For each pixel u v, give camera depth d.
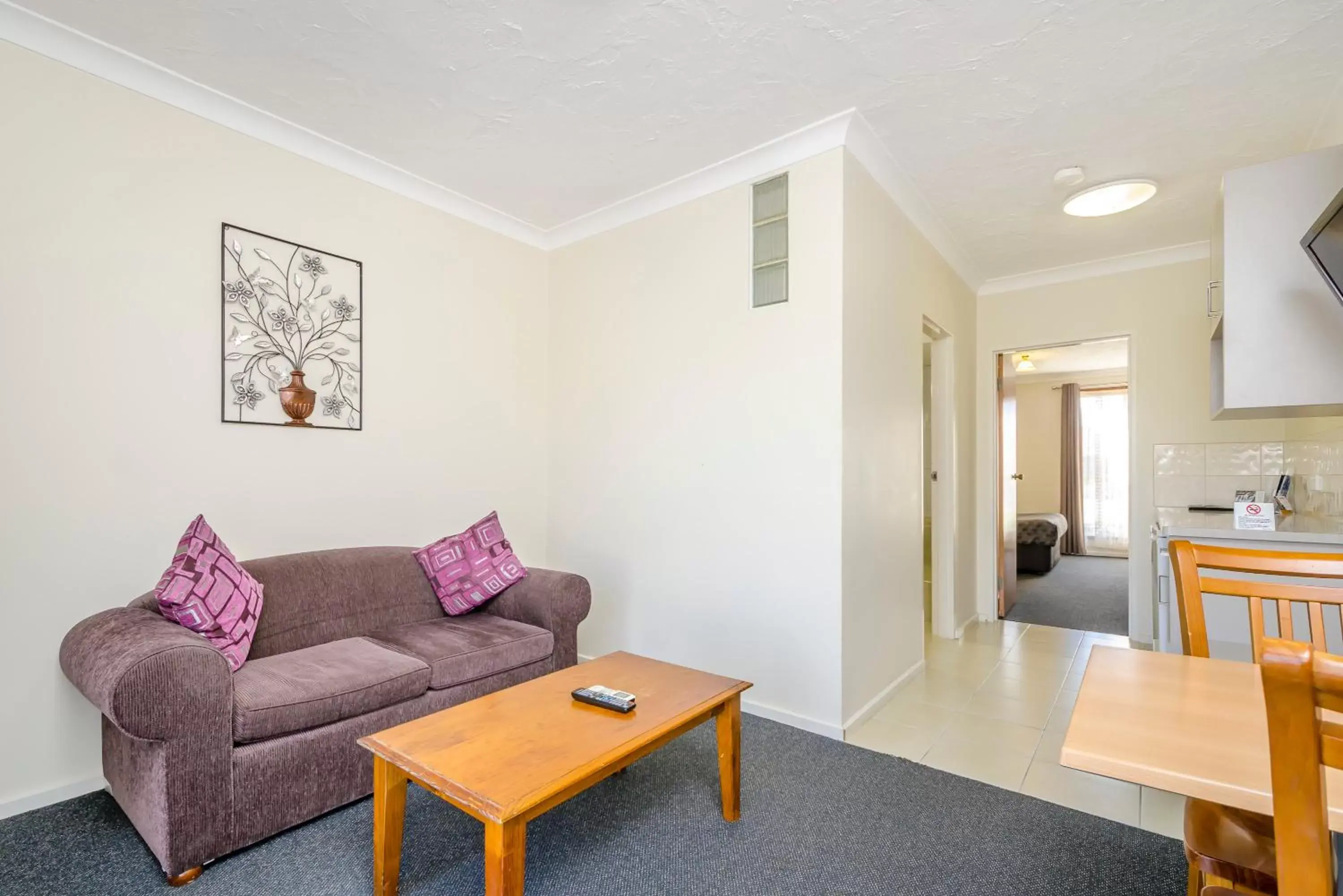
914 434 3.31
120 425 2.15
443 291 3.19
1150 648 3.84
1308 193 1.96
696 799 2.04
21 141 1.96
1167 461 3.98
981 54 2.07
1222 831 1.08
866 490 2.77
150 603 2.03
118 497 2.14
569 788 1.34
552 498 3.68
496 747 1.48
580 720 1.64
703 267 3.01
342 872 1.65
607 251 3.43
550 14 1.91
